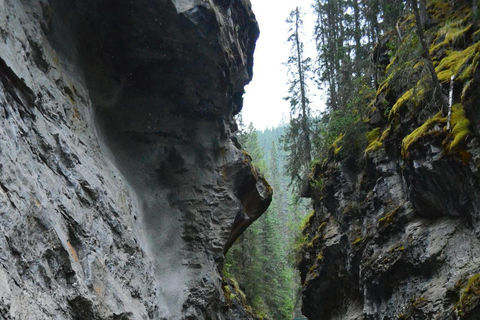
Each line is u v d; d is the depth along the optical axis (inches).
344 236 851.4
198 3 524.4
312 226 1093.8
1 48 321.7
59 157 386.9
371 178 790.5
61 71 453.7
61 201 356.8
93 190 415.8
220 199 645.3
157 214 599.2
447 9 703.1
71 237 362.0
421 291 550.9
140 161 603.2
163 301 542.9
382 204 715.4
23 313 259.9
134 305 439.5
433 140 550.0
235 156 679.1
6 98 323.0
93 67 542.0
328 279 927.0
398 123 677.9
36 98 364.2
